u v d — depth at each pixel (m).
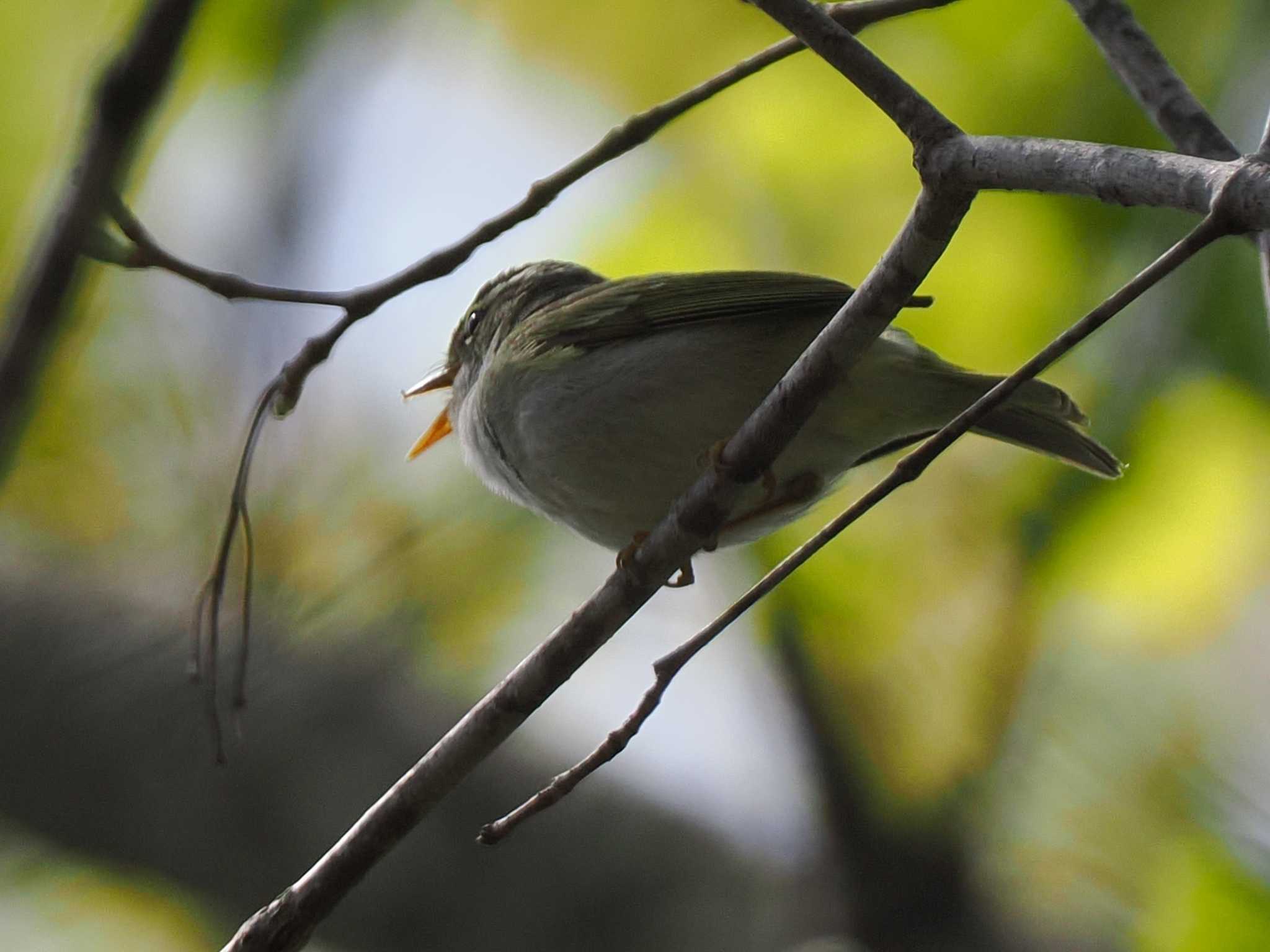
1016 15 10.20
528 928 10.81
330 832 10.62
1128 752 10.49
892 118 5.41
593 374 7.93
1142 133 9.95
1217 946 9.07
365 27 10.52
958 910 10.10
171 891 11.31
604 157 7.25
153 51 5.48
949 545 10.45
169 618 10.66
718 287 7.94
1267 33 9.66
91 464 10.52
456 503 10.97
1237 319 9.65
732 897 10.87
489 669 11.26
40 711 10.51
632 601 6.45
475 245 7.13
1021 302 10.51
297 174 10.79
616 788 11.49
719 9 11.24
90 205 5.58
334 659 10.97
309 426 10.58
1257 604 10.66
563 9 11.30
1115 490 9.84
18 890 11.96
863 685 10.22
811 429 7.80
